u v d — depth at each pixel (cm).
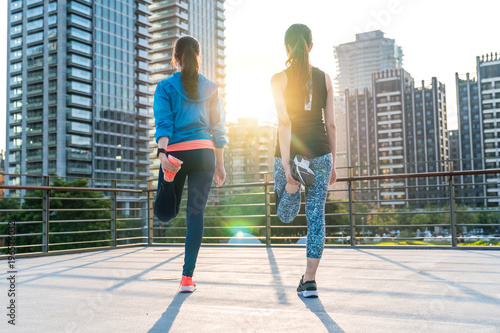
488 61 10431
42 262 422
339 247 515
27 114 7475
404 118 11275
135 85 8231
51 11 7388
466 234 5847
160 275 314
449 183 483
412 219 6531
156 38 10050
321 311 188
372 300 209
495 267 321
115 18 7900
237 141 10631
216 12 11119
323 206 235
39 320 177
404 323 165
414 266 333
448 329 155
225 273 313
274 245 559
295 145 238
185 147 256
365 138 11700
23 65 7612
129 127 7988
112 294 236
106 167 7538
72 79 7256
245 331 158
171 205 256
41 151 7250
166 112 254
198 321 173
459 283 254
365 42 15488
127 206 4934
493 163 10150
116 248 599
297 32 242
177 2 9931
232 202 4659
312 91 239
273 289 246
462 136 10619
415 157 11075
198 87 259
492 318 171
